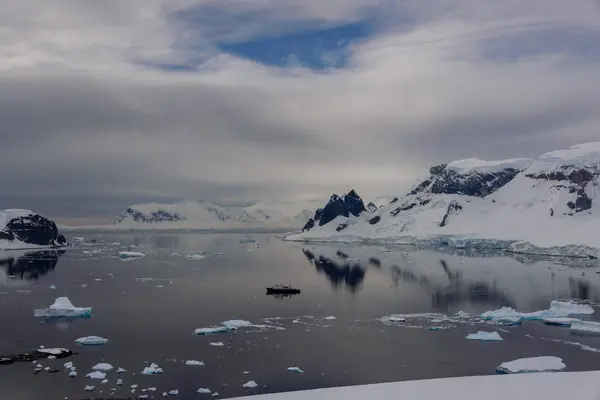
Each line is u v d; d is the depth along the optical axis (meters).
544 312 111.06
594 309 120.12
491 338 91.94
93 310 116.25
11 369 74.25
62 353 81.94
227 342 89.12
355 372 73.69
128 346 86.25
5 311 114.75
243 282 164.75
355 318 110.06
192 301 129.00
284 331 97.50
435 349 85.50
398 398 41.75
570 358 80.69
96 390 66.06
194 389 66.75
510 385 44.00
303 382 69.56
